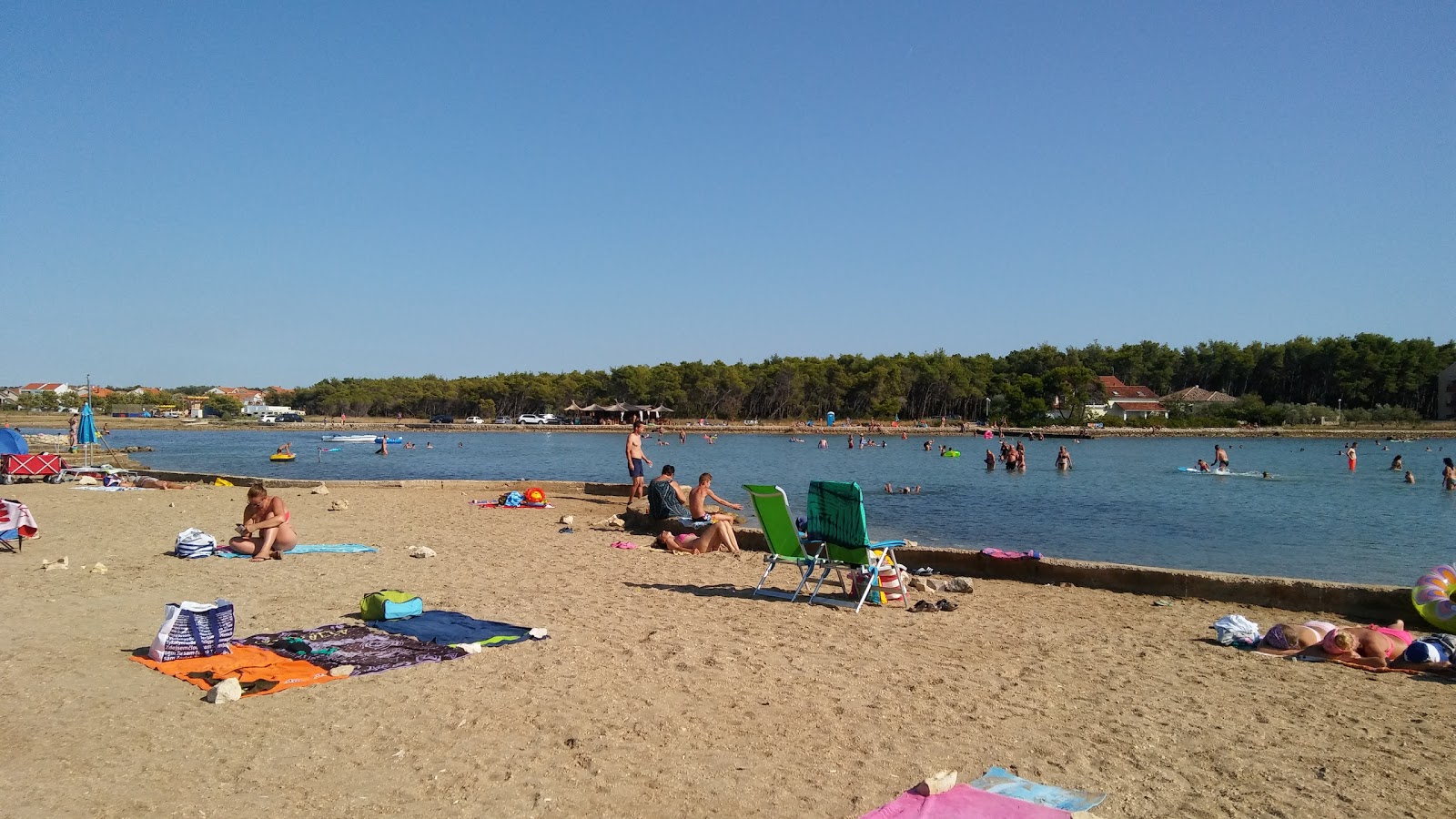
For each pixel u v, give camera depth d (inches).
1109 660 287.1
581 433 4195.4
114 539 526.9
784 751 199.3
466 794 174.2
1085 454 2370.8
